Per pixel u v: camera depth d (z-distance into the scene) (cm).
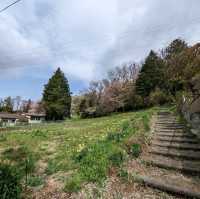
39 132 1330
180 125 926
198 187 397
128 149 627
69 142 886
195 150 586
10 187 383
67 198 388
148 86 3384
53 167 539
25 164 563
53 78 4975
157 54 4122
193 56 2397
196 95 876
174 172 484
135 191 409
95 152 570
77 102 5562
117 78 4528
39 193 409
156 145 686
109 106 3822
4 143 967
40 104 5781
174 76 2812
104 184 431
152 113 1566
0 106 6925
